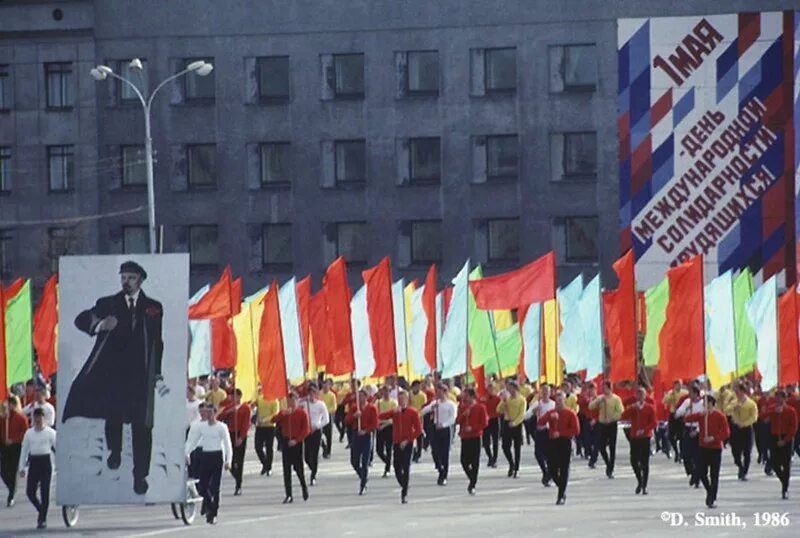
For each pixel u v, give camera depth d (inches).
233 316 2615.7
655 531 1443.2
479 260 4466.0
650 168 4298.7
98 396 1581.0
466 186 4463.6
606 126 4379.9
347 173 4517.7
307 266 4527.6
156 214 4564.5
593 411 2150.6
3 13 4552.2
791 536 1391.5
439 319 2839.6
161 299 1579.7
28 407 2223.2
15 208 4586.6
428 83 4473.4
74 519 1630.2
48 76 4569.4
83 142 4557.1
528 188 4431.6
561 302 2721.5
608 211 4392.2
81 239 4569.4
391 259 4500.5
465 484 2075.5
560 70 4407.0
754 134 4249.5
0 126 4584.2
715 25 4259.4
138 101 4542.3
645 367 3102.9
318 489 2023.9
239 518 1651.1
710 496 1681.8
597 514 1625.2
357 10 4471.0
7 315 2224.4
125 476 1578.5
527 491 1946.4
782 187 4242.1
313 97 4498.0
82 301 1587.1
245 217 4537.4
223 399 2319.1
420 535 1441.9
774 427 1774.1
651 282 4296.3
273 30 4498.0
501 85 4443.9
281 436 1849.2
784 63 4247.0
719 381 2458.2
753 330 2551.7
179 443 1577.3
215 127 4530.0
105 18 4537.4
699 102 4269.2
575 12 4382.4
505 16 4416.8
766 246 4244.6
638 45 4296.3
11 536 1508.4
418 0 4451.3
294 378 2432.3
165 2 4520.2
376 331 2213.3
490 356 2571.4
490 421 2388.0
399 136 4478.3
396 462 1818.4
